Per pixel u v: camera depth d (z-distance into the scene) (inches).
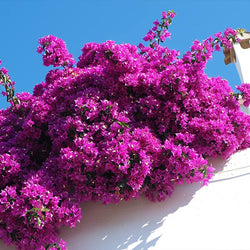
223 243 152.6
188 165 156.1
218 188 169.0
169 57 185.8
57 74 216.8
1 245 163.6
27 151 177.8
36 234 148.6
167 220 161.3
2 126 207.2
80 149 156.0
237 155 182.1
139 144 157.8
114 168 151.7
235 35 186.1
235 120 178.5
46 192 149.9
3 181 167.6
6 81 205.0
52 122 176.4
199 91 180.2
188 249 153.6
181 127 173.8
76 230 163.9
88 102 166.7
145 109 174.9
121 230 161.2
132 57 175.8
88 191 159.5
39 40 214.1
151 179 162.9
